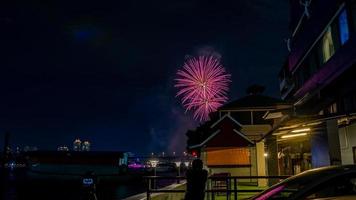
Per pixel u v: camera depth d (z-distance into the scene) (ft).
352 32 40.63
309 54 60.80
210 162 57.98
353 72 40.63
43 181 220.43
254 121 84.43
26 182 212.64
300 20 64.69
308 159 59.26
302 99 51.06
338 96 45.62
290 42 78.07
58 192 180.24
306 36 60.59
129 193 177.06
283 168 77.10
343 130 43.80
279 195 18.44
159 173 234.17
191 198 26.18
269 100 86.02
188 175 26.61
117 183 221.87
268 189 19.63
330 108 48.96
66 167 228.63
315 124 37.22
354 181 16.97
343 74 42.16
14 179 221.87
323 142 40.96
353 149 40.98
